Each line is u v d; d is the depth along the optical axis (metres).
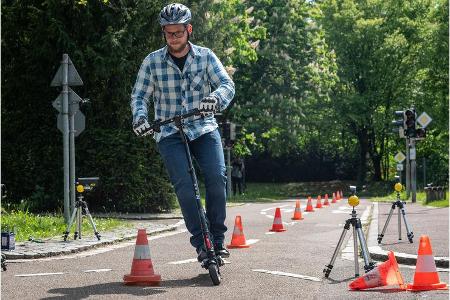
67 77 18.27
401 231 16.69
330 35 62.91
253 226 21.34
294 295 8.38
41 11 27.55
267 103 58.34
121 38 27.66
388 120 62.28
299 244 15.16
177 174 9.64
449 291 8.43
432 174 66.50
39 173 28.53
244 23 54.38
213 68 9.98
